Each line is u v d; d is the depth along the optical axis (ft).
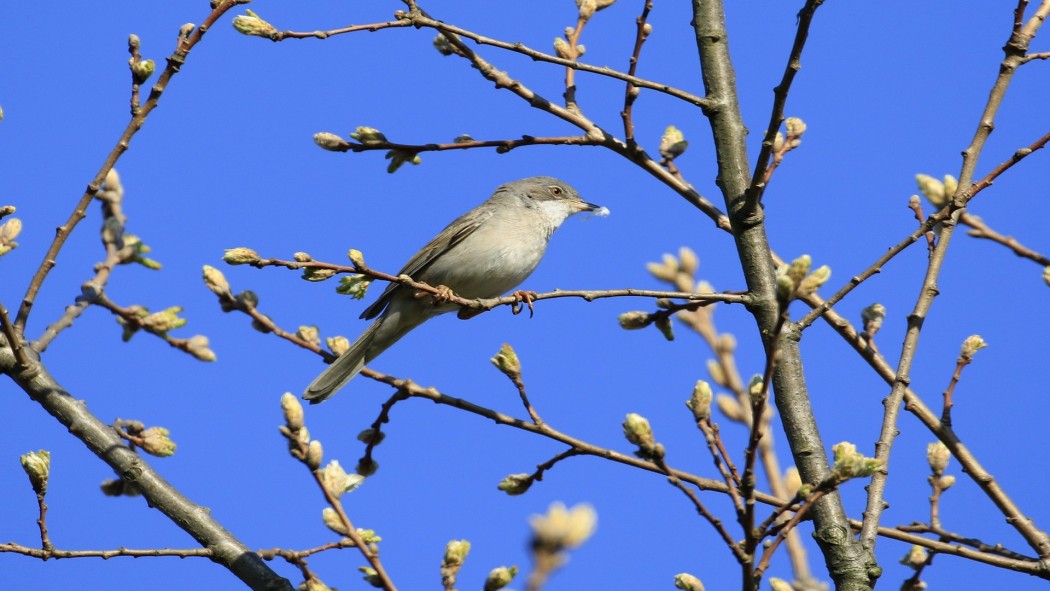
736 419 33.50
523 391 33.42
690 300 34.50
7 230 31.55
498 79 37.01
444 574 24.72
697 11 38.63
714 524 24.98
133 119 31.37
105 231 31.55
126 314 29.12
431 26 33.99
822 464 32.40
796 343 33.78
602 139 37.29
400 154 36.86
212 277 33.27
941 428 33.17
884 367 34.14
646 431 25.03
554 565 14.17
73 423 32.17
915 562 32.58
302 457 25.71
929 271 33.83
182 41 31.68
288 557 27.20
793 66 31.73
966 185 33.37
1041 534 31.60
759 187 34.35
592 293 33.40
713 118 37.27
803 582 28.35
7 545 28.19
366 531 27.89
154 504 31.71
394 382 33.73
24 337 32.27
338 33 33.63
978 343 33.58
